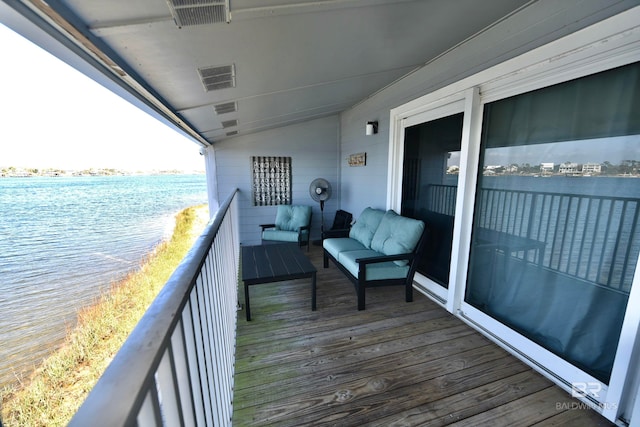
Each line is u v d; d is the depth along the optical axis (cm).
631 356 138
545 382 175
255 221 527
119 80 158
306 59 207
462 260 243
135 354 44
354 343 214
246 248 343
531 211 187
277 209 521
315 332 229
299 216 484
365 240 335
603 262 151
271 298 291
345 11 145
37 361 210
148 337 48
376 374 181
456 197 248
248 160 508
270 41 162
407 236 271
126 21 111
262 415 151
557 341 175
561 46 159
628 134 138
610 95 143
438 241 283
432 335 224
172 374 57
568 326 169
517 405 158
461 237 240
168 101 234
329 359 196
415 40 210
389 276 271
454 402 159
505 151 203
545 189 177
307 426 145
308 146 530
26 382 189
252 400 161
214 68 183
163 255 499
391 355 200
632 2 131
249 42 157
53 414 171
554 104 169
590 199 154
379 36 189
